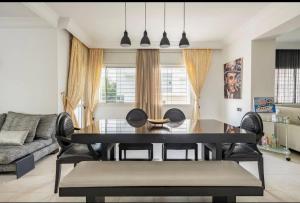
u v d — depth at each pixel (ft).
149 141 7.37
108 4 11.80
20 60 14.38
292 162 12.10
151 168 6.56
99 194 5.82
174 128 8.71
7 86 14.44
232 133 7.45
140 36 18.04
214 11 12.74
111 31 16.79
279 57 22.13
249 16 13.57
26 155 10.74
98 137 7.33
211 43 19.84
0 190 8.52
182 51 20.49
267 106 14.79
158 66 20.17
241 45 16.39
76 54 16.66
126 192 5.85
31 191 8.43
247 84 15.48
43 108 14.42
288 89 22.20
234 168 6.56
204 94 20.74
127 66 20.68
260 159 8.35
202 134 7.41
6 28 14.28
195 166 6.73
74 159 8.25
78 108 18.62
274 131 15.03
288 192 8.38
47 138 12.96
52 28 14.25
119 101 20.92
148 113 19.92
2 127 12.53
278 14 11.71
